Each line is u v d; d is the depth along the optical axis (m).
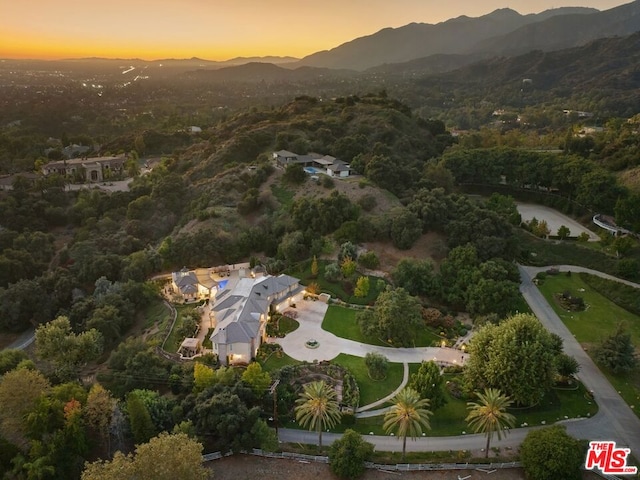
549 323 105.50
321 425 70.69
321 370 86.00
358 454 64.69
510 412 78.31
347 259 116.06
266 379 76.12
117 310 105.62
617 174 176.62
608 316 109.19
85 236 154.62
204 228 138.62
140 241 147.25
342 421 75.25
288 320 102.56
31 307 118.50
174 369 82.88
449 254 120.50
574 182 167.88
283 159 176.88
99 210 176.88
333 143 197.50
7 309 116.31
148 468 54.62
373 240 129.62
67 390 71.81
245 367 86.06
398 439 72.62
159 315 108.31
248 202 153.62
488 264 111.88
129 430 68.31
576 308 111.50
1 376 80.56
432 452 70.12
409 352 93.50
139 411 66.12
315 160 177.88
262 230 140.88
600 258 133.62
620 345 88.38
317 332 99.06
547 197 181.38
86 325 101.88
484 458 68.62
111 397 75.38
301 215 136.88
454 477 65.94
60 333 88.06
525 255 137.75
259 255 136.62
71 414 65.44
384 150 175.50
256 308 96.00
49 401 67.69
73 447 64.62
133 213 164.00
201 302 111.94
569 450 63.56
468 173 189.12
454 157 191.38
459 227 126.56
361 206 139.62
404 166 165.00
